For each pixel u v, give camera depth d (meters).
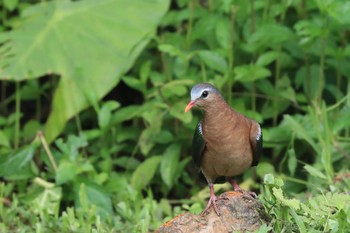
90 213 10.93
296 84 13.12
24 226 11.17
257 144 9.77
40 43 13.40
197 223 8.78
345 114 12.07
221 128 9.56
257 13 13.41
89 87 13.12
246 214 8.81
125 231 10.73
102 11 13.75
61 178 11.75
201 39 13.70
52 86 14.82
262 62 12.38
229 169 9.84
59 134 14.09
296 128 11.76
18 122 13.58
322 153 11.41
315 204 8.57
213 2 13.40
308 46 12.23
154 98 13.40
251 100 13.41
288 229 8.46
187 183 13.38
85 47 13.38
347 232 8.45
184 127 13.09
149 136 12.84
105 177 12.27
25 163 12.41
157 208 11.55
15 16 15.26
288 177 12.06
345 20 11.60
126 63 13.27
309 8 12.97
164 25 13.88
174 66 13.14
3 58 13.25
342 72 12.85
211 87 9.59
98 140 13.49
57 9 13.82
